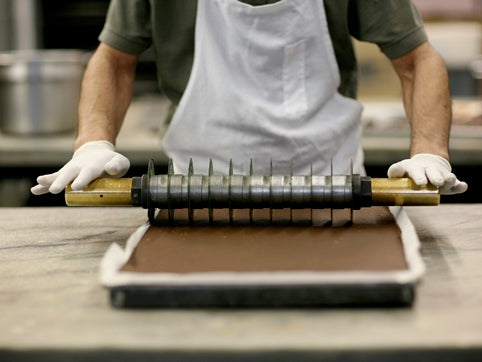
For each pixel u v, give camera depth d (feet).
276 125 4.97
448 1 11.84
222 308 2.88
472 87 11.50
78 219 4.53
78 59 8.97
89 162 4.00
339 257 3.12
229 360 2.56
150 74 10.85
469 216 4.48
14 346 2.58
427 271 3.36
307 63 4.98
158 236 3.49
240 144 5.00
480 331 2.66
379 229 3.59
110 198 3.74
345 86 5.35
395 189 3.69
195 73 4.94
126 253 3.16
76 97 8.98
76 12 10.50
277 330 2.68
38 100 8.61
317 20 4.86
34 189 4.01
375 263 3.02
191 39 5.03
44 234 4.15
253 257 3.14
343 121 5.14
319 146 5.05
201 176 3.70
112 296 2.89
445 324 2.73
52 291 3.15
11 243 3.95
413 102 4.73
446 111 4.59
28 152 8.27
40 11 10.48
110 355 2.57
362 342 2.56
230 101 4.93
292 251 3.22
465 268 3.41
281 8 4.78
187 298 2.86
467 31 11.41
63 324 2.77
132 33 5.08
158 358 2.57
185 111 5.05
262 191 3.61
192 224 3.73
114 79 5.10
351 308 2.88
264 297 2.84
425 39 4.88
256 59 4.92
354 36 5.19
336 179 3.66
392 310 2.86
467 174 8.50
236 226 3.70
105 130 4.69
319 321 2.76
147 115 10.11
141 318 2.81
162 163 8.26
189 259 3.11
